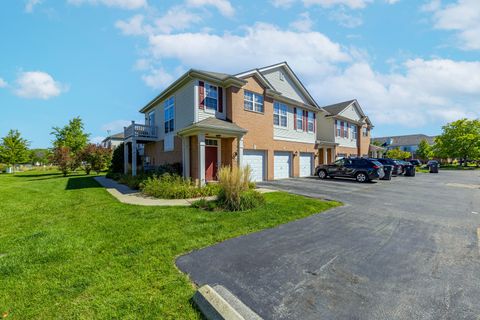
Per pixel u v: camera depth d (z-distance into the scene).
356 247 4.32
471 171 30.36
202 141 11.11
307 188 12.04
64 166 23.64
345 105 25.09
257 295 2.79
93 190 11.84
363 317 2.39
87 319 2.36
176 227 5.35
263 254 3.99
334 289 2.92
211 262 3.67
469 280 3.13
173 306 2.55
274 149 16.31
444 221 6.12
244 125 13.92
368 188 12.22
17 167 40.72
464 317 2.39
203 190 9.94
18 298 2.73
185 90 13.38
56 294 2.79
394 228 5.50
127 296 2.74
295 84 18.70
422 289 2.92
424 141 51.59
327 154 23.12
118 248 4.16
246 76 14.22
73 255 3.88
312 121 20.38
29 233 5.08
